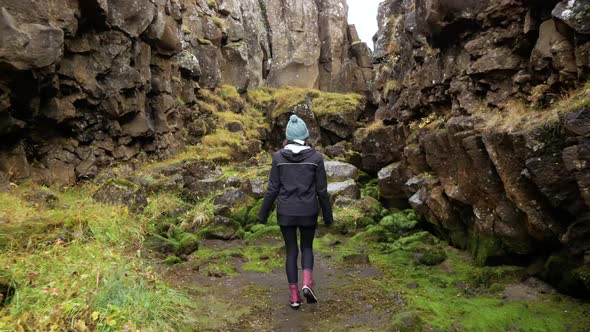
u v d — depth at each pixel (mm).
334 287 4359
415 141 6664
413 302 3842
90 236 4645
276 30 14266
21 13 5223
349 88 14422
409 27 7035
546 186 3627
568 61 3834
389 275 4664
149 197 6910
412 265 4938
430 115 6418
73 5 6078
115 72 7328
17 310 2945
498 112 4648
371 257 5328
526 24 4363
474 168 4668
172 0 9594
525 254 4332
